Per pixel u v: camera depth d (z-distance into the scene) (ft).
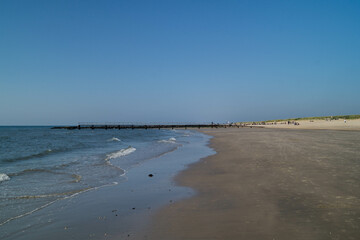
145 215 19.35
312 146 60.64
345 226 15.81
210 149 67.05
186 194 25.05
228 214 18.80
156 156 54.80
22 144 92.27
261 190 24.73
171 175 34.73
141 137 141.18
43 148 76.07
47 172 36.96
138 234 15.92
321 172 31.09
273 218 17.56
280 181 27.66
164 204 21.99
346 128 166.40
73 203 22.59
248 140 89.25
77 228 17.11
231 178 30.89
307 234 14.93
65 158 52.65
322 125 207.82
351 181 26.58
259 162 40.81
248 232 15.56
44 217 19.25
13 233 16.46
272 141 79.97
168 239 15.03
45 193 25.80
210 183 29.14
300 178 28.50
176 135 161.38
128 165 43.37
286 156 45.65
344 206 19.26
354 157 42.27
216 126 389.19
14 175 34.60
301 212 18.40
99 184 29.76
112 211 20.47
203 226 16.76
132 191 26.58
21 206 21.81
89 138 132.05
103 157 53.72
